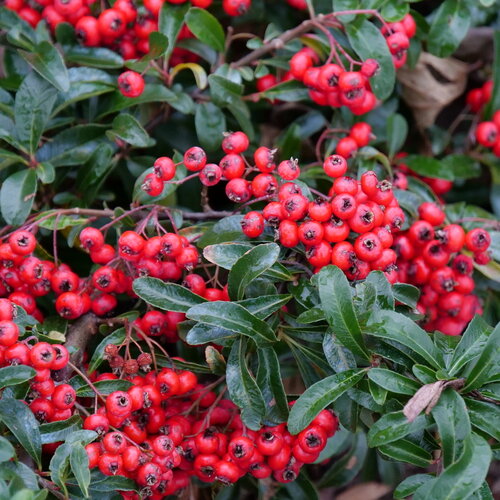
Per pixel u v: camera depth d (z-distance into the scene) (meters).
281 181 0.45
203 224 0.46
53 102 0.47
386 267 0.42
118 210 0.45
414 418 0.39
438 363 0.40
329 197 0.42
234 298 0.42
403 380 0.40
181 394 0.44
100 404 0.43
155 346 0.46
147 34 0.48
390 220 0.43
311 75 0.47
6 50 0.49
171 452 0.41
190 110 0.49
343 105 0.48
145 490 0.41
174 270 0.44
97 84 0.48
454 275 0.47
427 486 0.38
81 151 0.49
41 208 0.49
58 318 0.45
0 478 0.38
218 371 0.44
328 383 0.40
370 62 0.46
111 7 0.49
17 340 0.41
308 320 0.41
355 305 0.41
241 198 0.43
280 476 0.43
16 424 0.40
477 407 0.39
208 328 0.41
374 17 0.49
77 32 0.48
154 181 0.43
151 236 0.46
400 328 0.40
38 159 0.48
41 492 0.38
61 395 0.41
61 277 0.44
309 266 0.43
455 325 0.48
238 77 0.49
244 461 0.41
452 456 0.38
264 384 0.42
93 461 0.40
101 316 0.45
